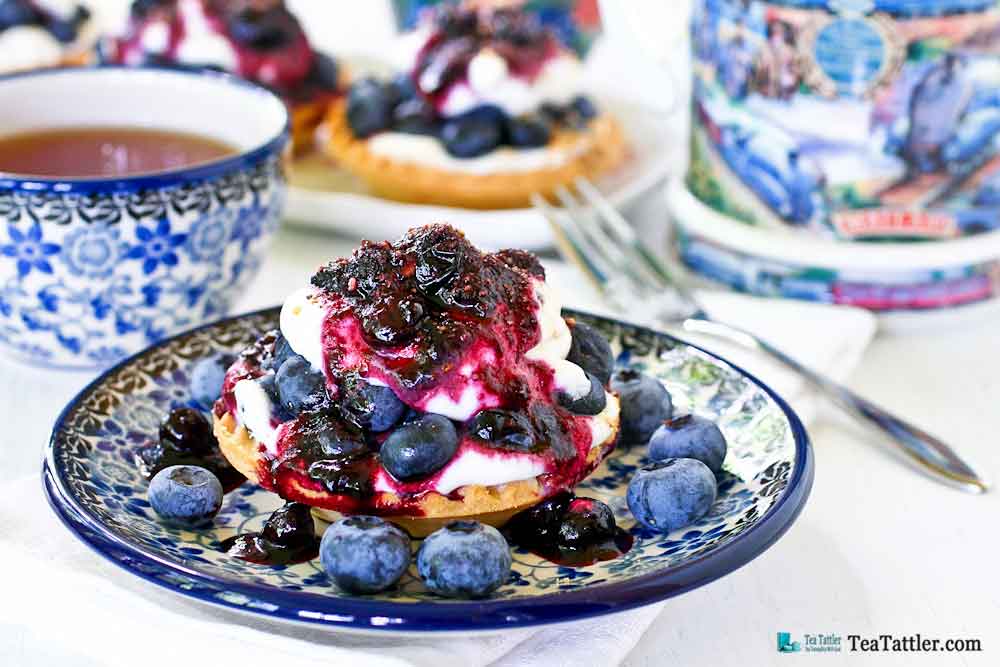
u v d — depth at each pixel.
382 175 0.70
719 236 0.64
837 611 0.51
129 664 0.49
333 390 0.50
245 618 0.49
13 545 0.51
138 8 0.76
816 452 0.58
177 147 0.64
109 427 0.53
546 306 0.52
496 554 0.48
